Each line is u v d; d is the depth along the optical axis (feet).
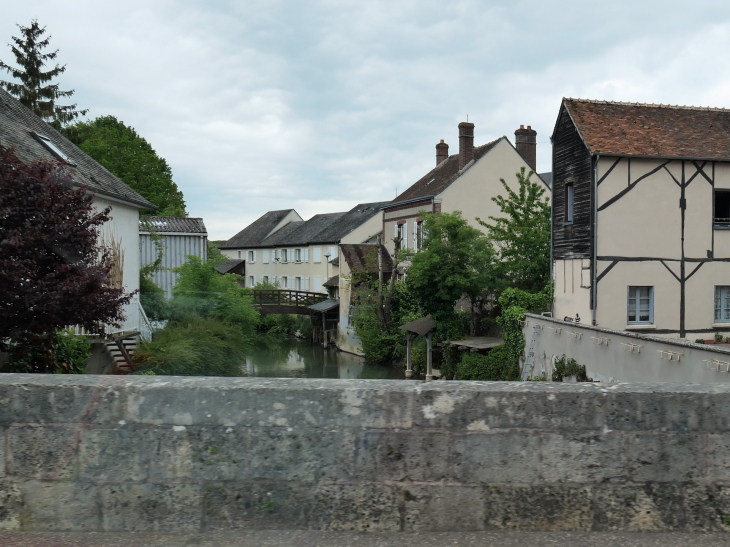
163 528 8.59
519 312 66.69
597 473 8.76
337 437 8.67
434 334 90.22
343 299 135.64
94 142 147.33
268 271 217.97
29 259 28.68
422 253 85.92
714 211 62.08
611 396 8.83
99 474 8.61
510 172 113.09
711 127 65.87
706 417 8.86
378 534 8.59
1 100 61.57
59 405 8.63
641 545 8.44
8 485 8.55
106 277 31.94
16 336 28.99
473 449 8.70
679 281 61.31
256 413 8.68
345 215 192.85
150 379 8.95
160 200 157.38
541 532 8.68
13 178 28.60
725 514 8.79
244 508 8.61
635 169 60.70
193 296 85.71
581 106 65.82
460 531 8.66
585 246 61.82
